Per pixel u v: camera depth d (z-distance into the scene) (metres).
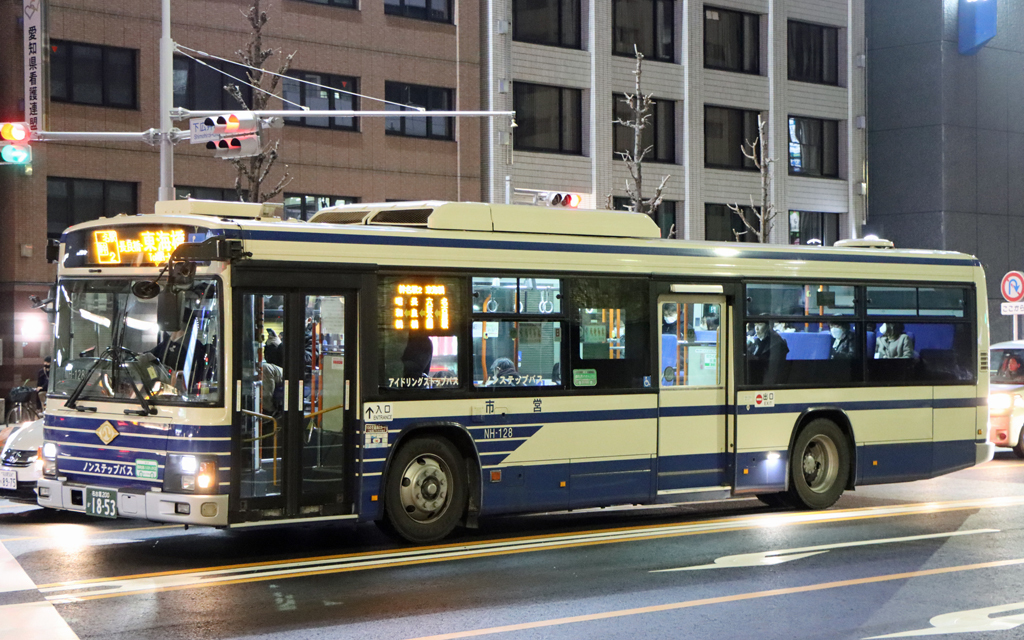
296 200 33.16
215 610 8.62
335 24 33.72
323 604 8.84
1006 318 45.91
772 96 43.09
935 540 11.93
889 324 15.02
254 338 10.54
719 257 13.61
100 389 10.87
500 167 36.50
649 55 40.56
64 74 29.47
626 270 12.88
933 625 8.35
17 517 13.56
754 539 11.99
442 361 11.59
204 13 31.52
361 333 11.12
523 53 37.12
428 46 35.47
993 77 45.84
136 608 8.67
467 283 11.78
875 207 46.06
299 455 10.72
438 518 11.65
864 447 14.73
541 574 10.07
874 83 46.09
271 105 32.44
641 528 12.78
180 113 20.95
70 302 11.29
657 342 13.09
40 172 29.02
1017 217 46.22
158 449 10.42
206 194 31.70
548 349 12.30
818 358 14.37
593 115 38.62
